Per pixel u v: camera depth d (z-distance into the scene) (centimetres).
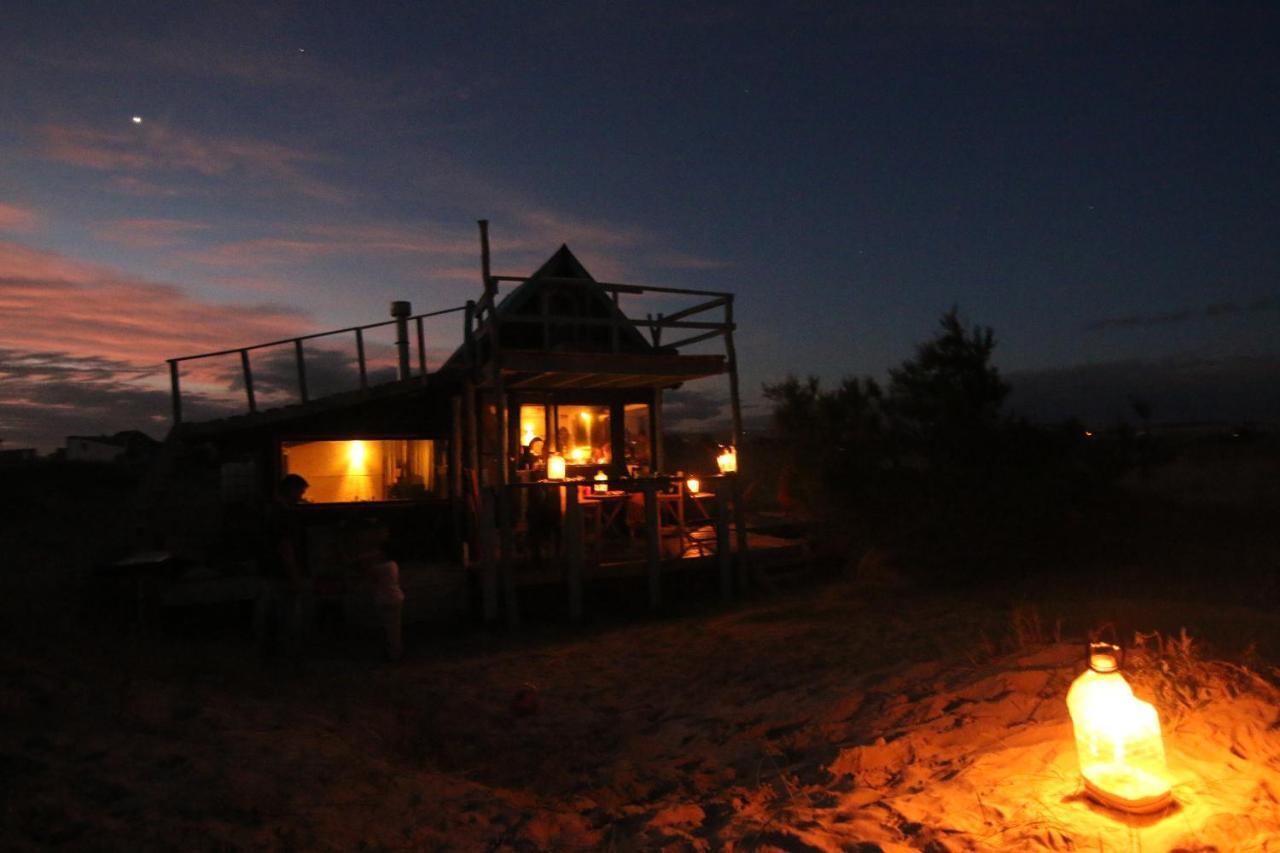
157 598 1034
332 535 1259
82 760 449
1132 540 1236
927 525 1209
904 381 1270
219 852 371
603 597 1277
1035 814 389
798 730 604
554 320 1245
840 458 1340
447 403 1459
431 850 415
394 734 632
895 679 665
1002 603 963
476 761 598
